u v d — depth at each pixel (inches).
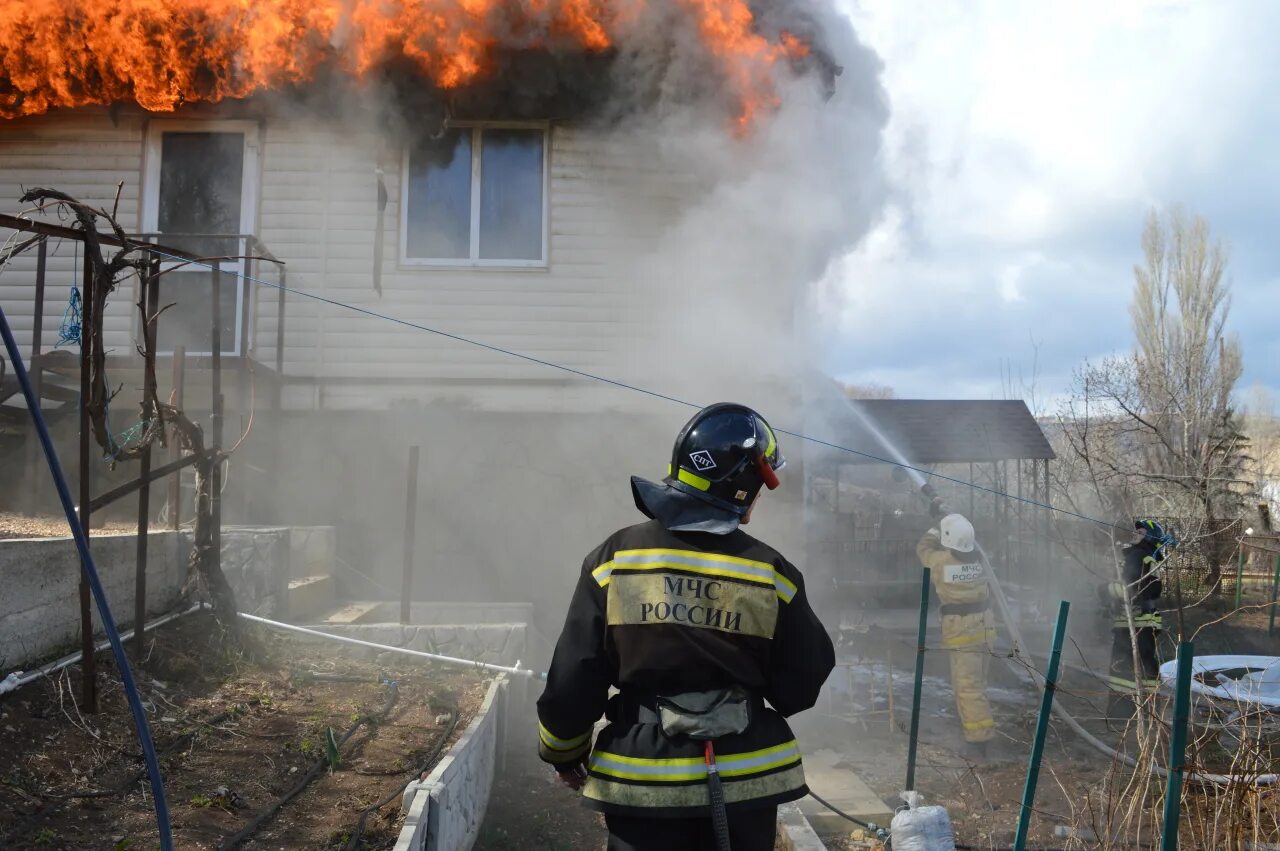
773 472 103.7
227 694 190.1
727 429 102.3
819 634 99.8
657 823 93.0
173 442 271.1
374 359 371.2
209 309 366.9
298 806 147.0
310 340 370.0
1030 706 292.8
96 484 330.0
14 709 151.7
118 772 145.2
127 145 371.2
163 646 199.3
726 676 94.7
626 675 95.0
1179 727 111.0
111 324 359.3
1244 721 153.5
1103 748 210.8
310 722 183.8
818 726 264.5
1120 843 158.4
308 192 374.9
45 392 301.0
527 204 380.5
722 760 92.9
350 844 133.1
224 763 158.6
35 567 169.8
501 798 212.5
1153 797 164.4
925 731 264.4
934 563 254.7
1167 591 382.9
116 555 198.5
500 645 260.5
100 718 159.8
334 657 235.0
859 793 205.6
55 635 175.3
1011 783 215.8
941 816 154.6
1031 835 181.3
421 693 215.2
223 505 340.2
